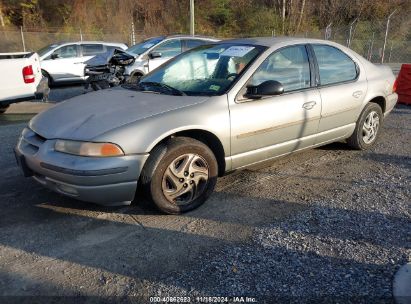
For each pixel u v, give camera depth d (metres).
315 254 2.90
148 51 9.73
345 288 2.53
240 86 3.76
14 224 3.36
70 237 3.17
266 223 3.37
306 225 3.33
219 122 3.56
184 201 3.55
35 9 26.98
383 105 5.50
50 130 3.34
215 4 32.88
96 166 3.03
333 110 4.58
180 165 3.46
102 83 8.78
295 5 32.53
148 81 4.39
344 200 3.81
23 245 3.05
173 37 10.21
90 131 3.15
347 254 2.90
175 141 3.40
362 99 4.98
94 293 2.52
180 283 2.60
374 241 3.07
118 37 26.06
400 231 3.22
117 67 9.12
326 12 32.88
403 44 23.72
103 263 2.83
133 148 3.14
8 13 26.69
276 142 4.09
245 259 2.85
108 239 3.14
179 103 3.55
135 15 29.84
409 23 26.28
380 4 30.28
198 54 4.50
